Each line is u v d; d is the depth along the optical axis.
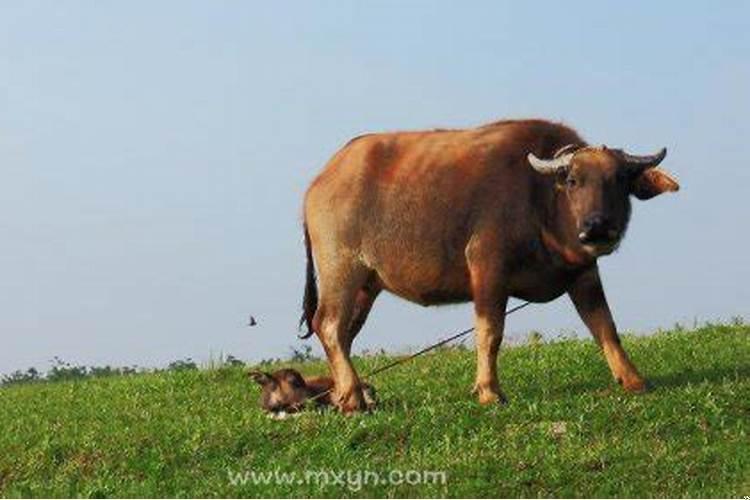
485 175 19.11
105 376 27.88
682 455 16.28
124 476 17.16
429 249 19.31
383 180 19.73
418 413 18.30
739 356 21.47
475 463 16.31
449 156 19.45
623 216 18.39
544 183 18.83
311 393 19.88
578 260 18.69
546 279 19.06
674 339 23.81
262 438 17.97
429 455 16.81
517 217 18.86
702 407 17.80
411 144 19.94
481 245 18.92
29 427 20.16
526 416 17.89
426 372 22.83
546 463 16.19
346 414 18.97
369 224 19.75
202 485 16.48
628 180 18.50
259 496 15.86
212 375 24.50
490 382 18.83
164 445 18.02
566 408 18.08
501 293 18.91
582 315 19.48
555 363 22.03
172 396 22.62
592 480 15.79
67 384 25.66
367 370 23.58
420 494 15.62
